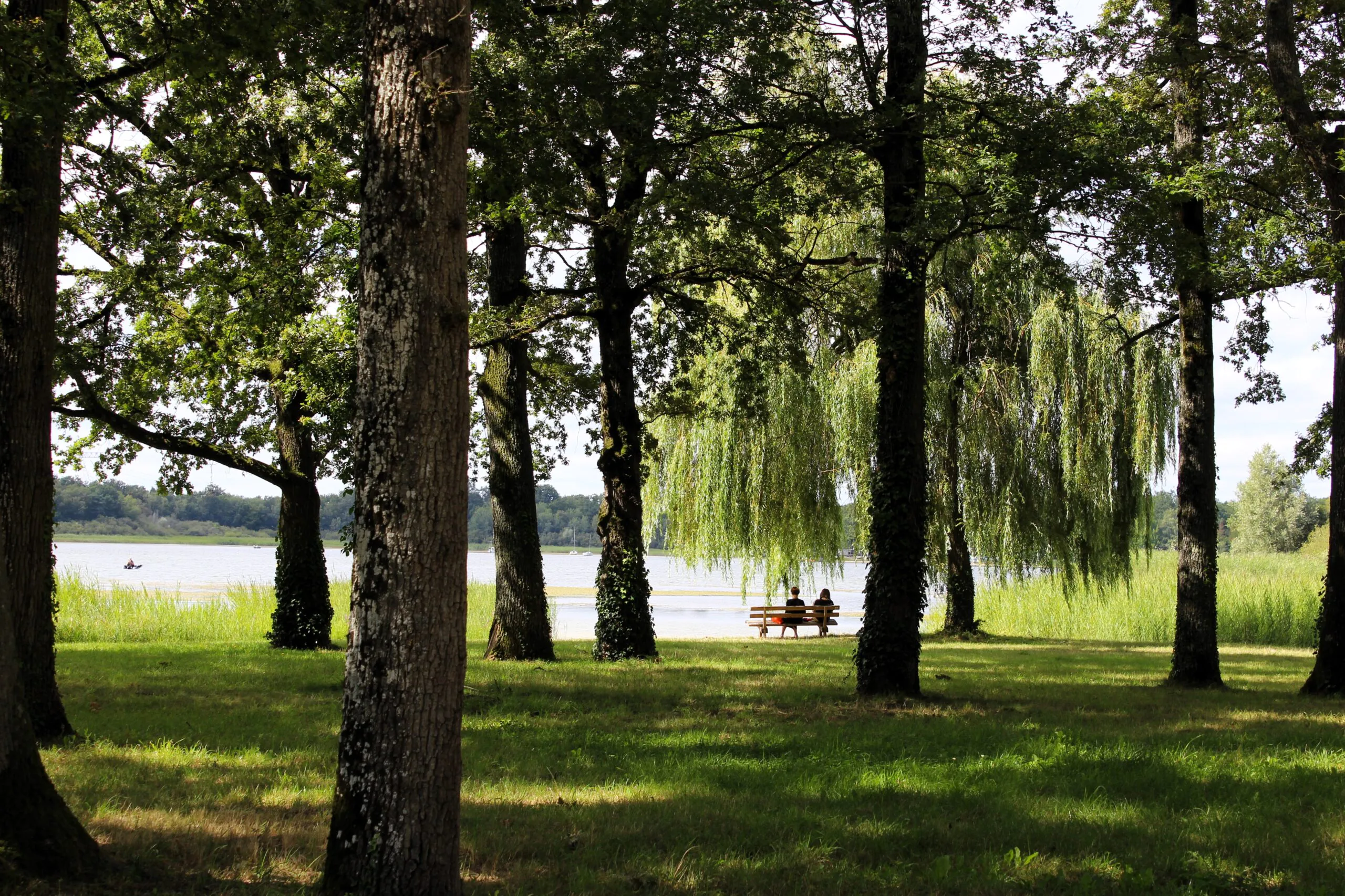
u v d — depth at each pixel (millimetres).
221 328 18781
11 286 9156
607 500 18828
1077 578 25859
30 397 9227
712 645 23172
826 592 28516
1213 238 14953
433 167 4844
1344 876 5770
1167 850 6238
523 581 18625
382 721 4707
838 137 12883
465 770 8297
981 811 7152
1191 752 9211
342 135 14852
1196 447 15414
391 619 4727
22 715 5215
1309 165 14594
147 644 20922
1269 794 7637
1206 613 15266
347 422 18000
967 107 12930
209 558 91000
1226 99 15133
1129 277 12922
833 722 11039
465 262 4984
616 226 16281
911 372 13672
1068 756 8836
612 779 8000
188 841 6023
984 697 13312
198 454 19594
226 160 14758
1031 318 25016
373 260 4848
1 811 5031
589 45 12883
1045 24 12820
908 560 13477
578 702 12477
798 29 13086
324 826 6531
